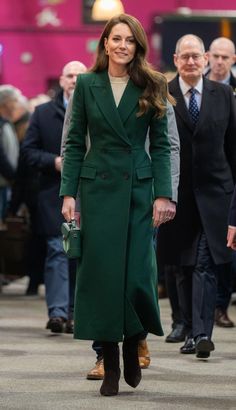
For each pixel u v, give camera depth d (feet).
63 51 90.79
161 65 85.66
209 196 45.88
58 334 51.98
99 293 37.06
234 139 46.55
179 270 46.47
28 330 53.16
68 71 53.16
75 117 37.76
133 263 37.14
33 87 92.73
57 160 52.80
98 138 37.50
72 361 44.70
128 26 37.35
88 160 37.60
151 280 37.35
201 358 45.11
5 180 68.54
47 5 90.68
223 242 45.62
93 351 47.11
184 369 43.06
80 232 37.40
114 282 37.04
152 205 37.55
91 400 37.63
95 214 37.24
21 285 75.92
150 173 37.52
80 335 37.24
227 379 41.34
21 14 90.89
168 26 85.71
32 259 66.95
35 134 53.67
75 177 37.76
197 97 46.37
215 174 46.09
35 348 47.83
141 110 37.19
